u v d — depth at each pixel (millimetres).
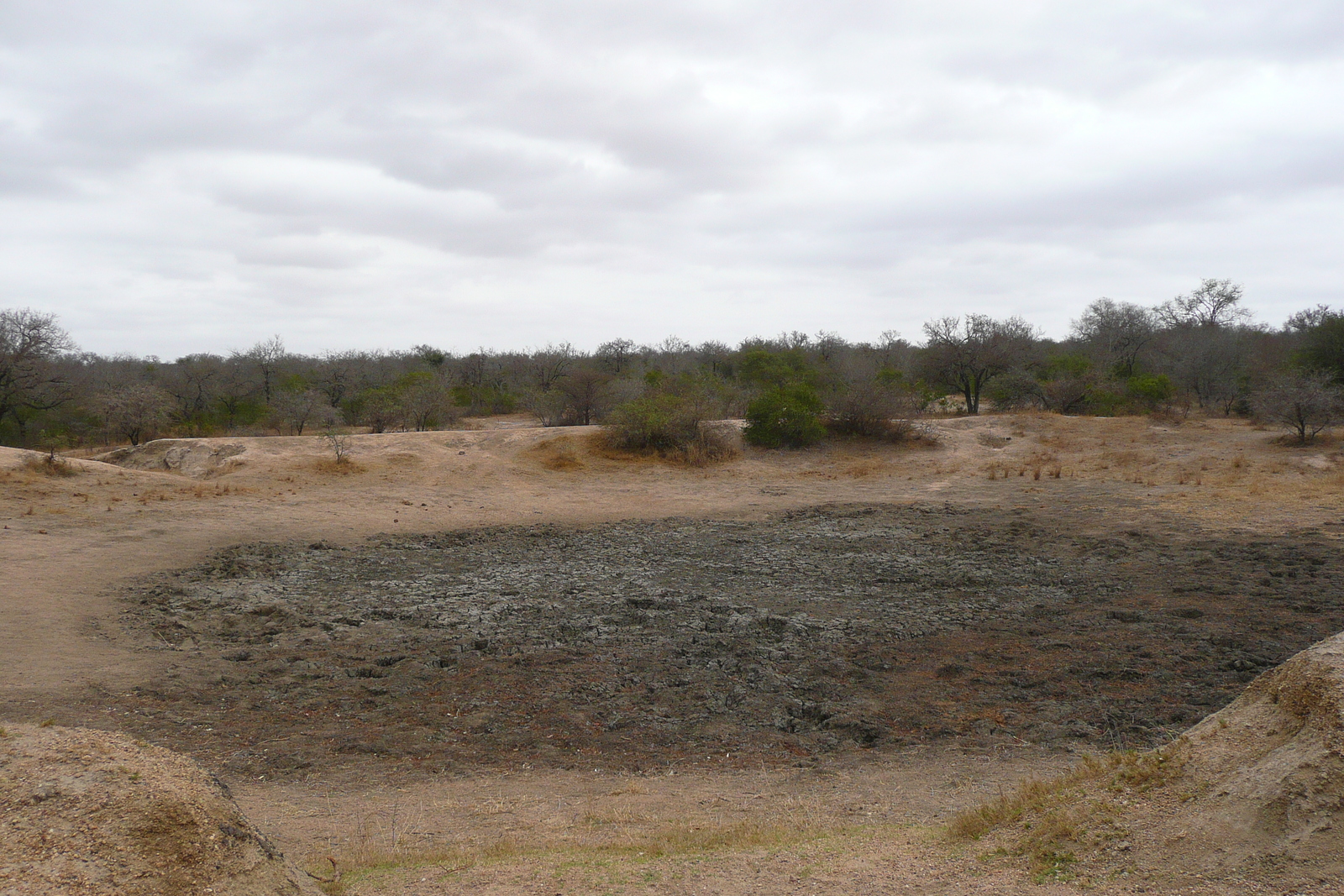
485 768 7035
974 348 43281
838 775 6785
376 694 8797
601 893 4066
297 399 40406
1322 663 4156
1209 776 4137
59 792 3184
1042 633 10805
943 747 7379
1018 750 7199
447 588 13773
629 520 21453
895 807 5871
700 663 9805
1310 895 3271
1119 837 4000
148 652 10016
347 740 7566
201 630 11133
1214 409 39812
